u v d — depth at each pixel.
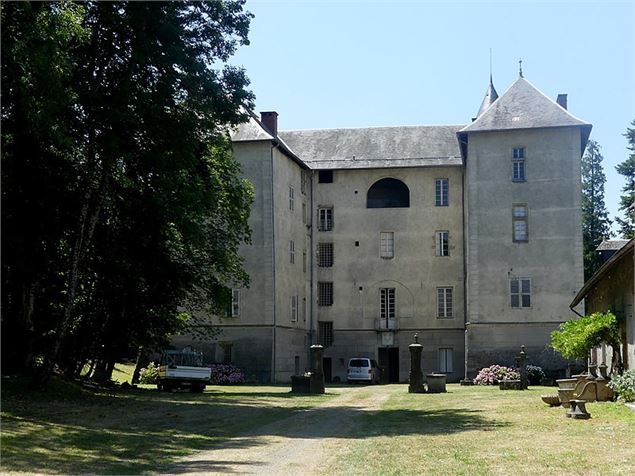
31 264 26.45
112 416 20.78
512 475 10.84
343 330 57.25
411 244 57.09
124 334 34.25
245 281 38.38
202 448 14.76
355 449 14.27
